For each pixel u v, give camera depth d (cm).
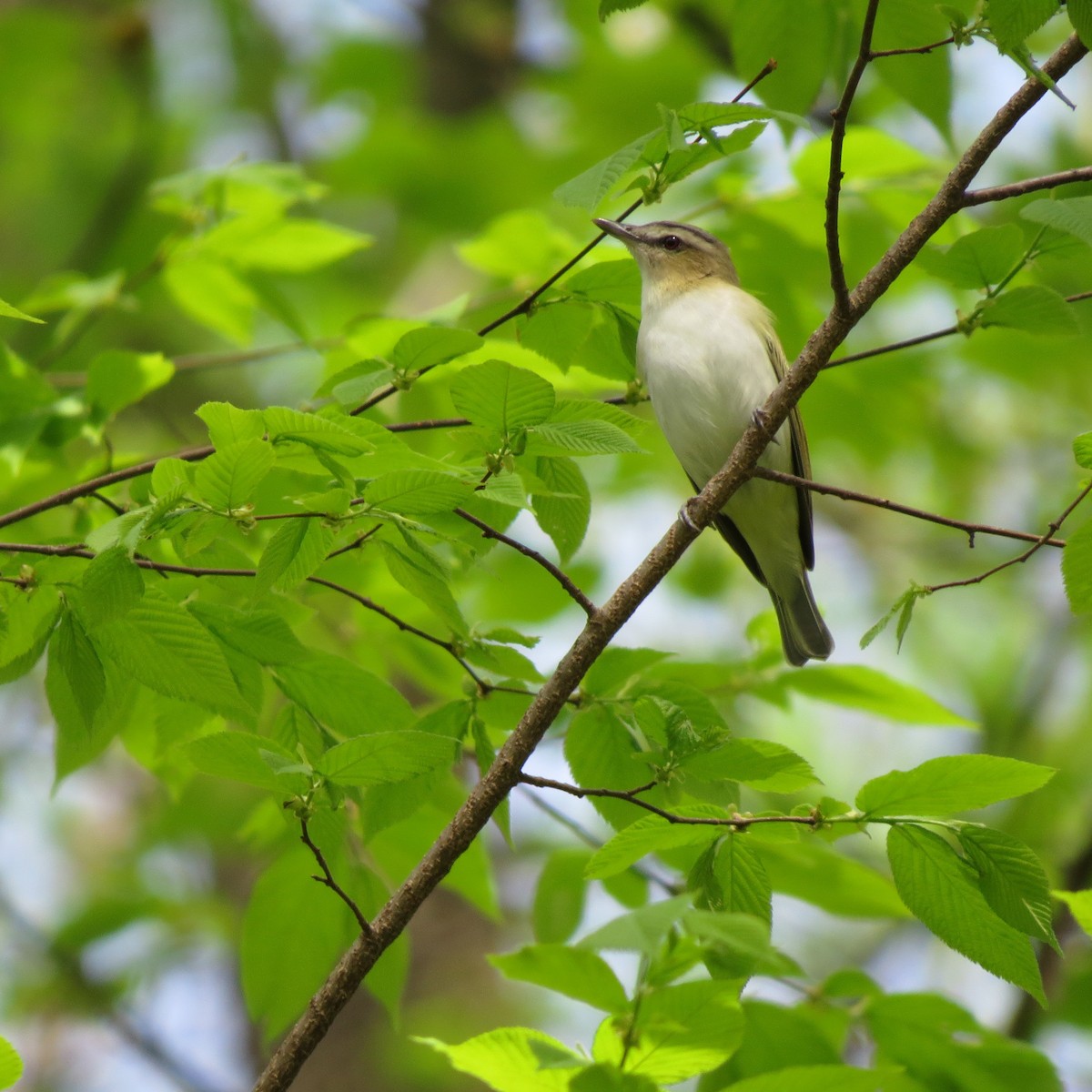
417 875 600
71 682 604
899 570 1895
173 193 974
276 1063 579
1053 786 1448
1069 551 596
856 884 831
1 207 1811
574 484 731
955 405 1772
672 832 580
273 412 536
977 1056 750
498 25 1817
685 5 1631
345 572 884
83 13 1772
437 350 685
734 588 1778
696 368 1011
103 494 835
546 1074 537
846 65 872
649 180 695
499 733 818
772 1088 531
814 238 1005
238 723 637
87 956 1284
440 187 1614
